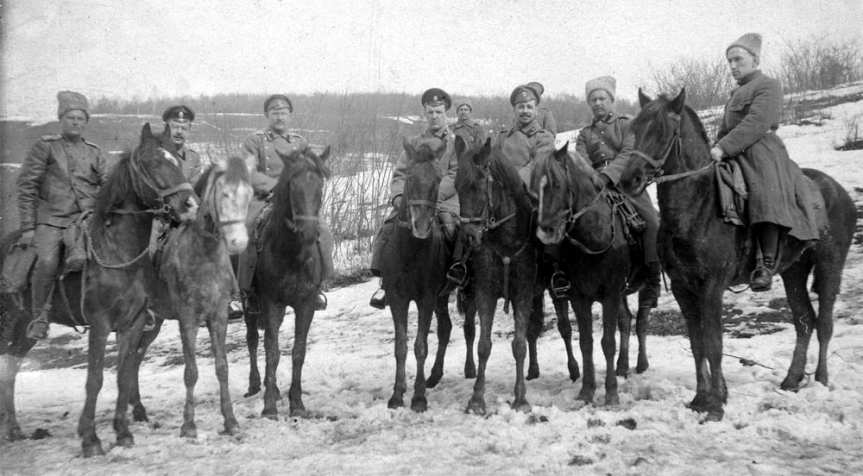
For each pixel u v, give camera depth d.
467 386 7.69
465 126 8.48
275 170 8.07
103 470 5.23
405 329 6.96
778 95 6.26
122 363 6.03
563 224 6.24
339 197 15.24
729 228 6.05
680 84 20.30
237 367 9.62
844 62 21.70
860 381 6.52
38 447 6.03
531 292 6.58
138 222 5.99
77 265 5.87
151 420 7.02
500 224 6.38
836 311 8.52
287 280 6.73
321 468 5.01
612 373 6.55
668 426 5.68
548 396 6.93
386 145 16.19
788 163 6.34
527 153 7.64
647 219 7.23
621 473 4.68
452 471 4.84
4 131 12.91
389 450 5.44
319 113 16.31
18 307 6.42
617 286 6.62
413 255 6.79
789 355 7.52
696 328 6.25
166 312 6.77
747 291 9.95
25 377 9.91
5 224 8.31
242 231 5.84
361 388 8.00
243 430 6.23
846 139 14.48
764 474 4.56
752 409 5.99
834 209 6.83
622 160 6.88
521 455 5.16
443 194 7.41
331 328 11.20
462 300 8.02
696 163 6.08
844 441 5.16
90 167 6.62
